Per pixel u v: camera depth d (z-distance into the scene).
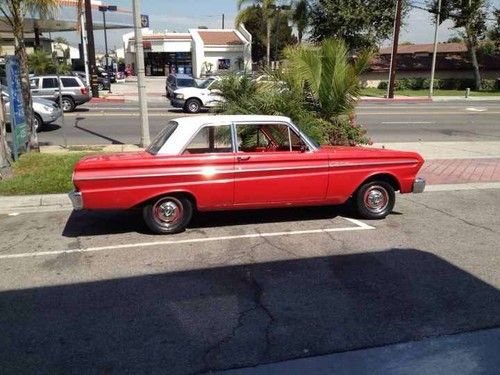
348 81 10.85
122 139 15.71
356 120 21.27
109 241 6.53
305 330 4.28
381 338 4.15
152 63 62.03
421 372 3.70
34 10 12.14
